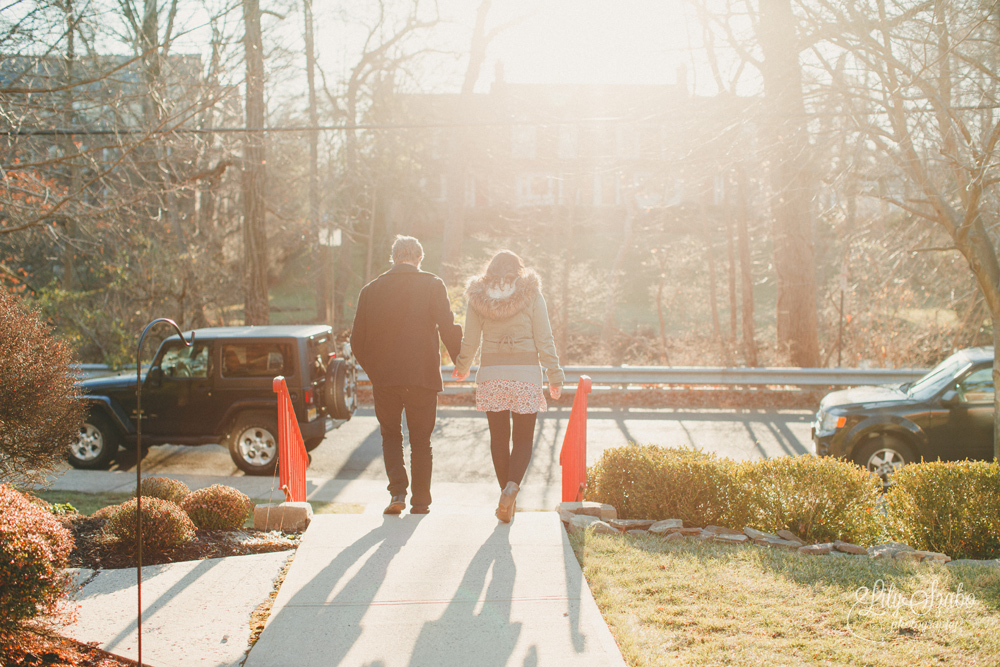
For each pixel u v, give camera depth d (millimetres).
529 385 4961
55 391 5242
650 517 5891
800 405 15242
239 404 9648
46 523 3279
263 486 9078
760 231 26922
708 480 5840
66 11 8391
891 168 9055
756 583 4355
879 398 9000
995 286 7219
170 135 10133
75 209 10156
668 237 31078
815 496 5762
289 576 4129
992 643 3551
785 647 3514
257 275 18797
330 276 27875
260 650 3355
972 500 5648
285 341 9695
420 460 5289
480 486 9086
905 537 5859
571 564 4328
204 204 23969
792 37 8758
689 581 4352
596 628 3580
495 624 3604
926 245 14250
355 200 33469
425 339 5129
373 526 4961
